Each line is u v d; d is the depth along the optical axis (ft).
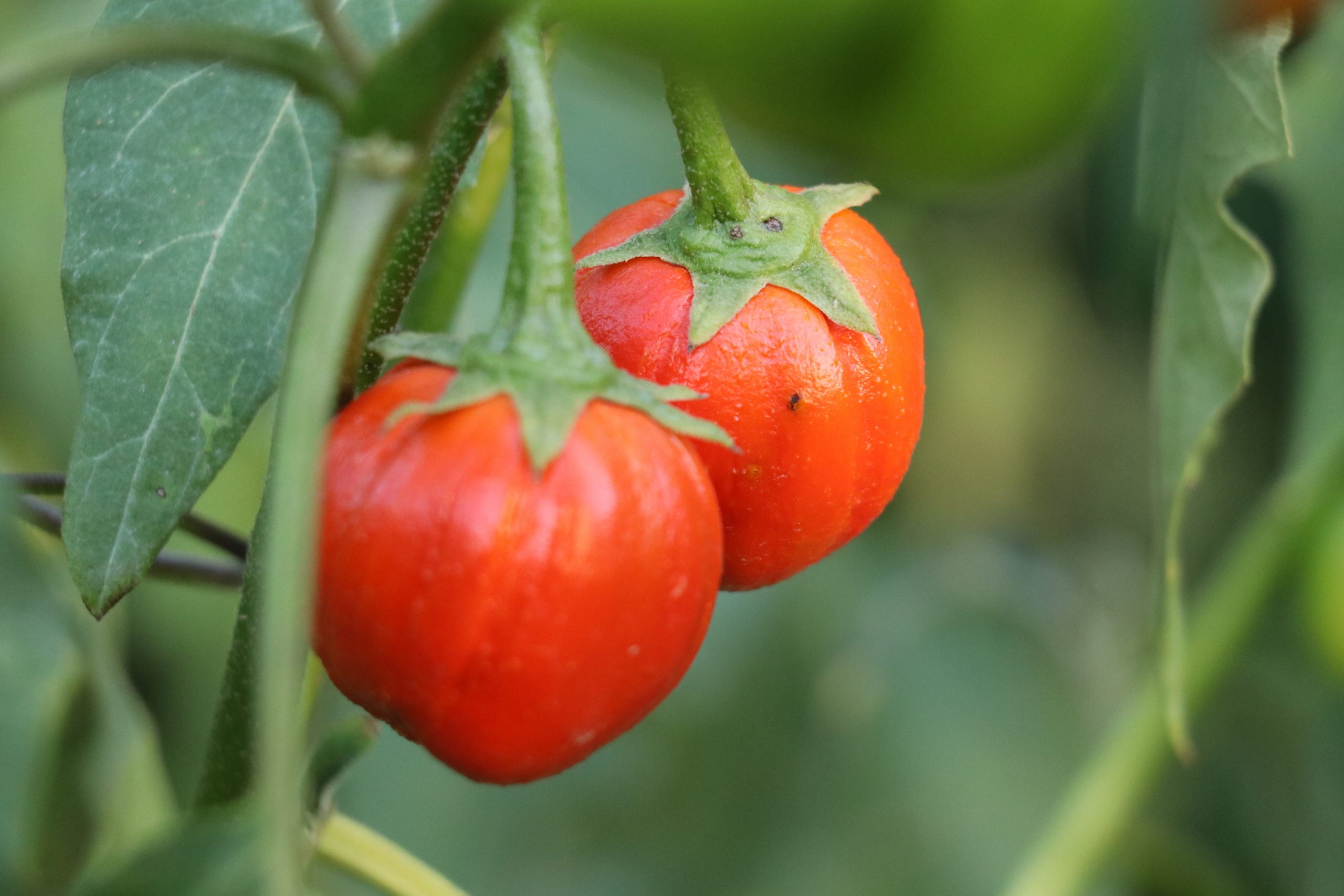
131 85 1.36
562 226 1.27
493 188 1.50
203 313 1.34
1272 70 1.30
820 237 1.40
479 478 1.26
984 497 2.68
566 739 1.28
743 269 1.38
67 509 1.32
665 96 1.38
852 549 2.65
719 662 2.57
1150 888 2.36
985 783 2.48
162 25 1.35
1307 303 1.96
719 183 1.39
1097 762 2.04
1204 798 2.40
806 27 1.10
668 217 1.41
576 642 1.26
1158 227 1.21
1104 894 2.36
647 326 1.38
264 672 1.17
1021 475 2.68
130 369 1.33
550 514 1.26
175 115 1.35
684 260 1.39
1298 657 2.25
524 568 1.25
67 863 1.65
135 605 2.27
